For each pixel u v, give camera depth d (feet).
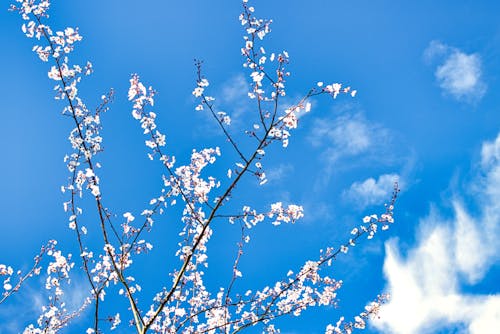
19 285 27.58
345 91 23.25
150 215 25.88
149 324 22.00
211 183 28.19
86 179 23.73
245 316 29.30
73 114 23.32
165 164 25.81
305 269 28.32
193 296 31.17
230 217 27.43
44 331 28.22
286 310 28.43
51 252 27.66
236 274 29.01
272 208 27.09
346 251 27.94
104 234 23.94
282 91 23.50
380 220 27.53
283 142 23.62
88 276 23.91
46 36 23.36
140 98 25.16
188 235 27.73
